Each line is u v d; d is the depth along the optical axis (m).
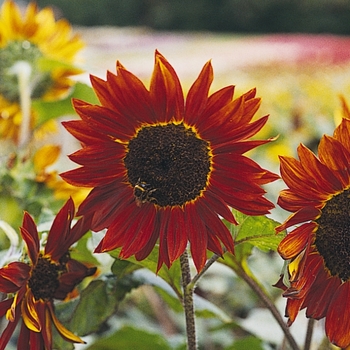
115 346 1.03
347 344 0.70
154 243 0.71
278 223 0.73
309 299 0.70
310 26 13.43
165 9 13.86
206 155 0.70
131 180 0.71
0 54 1.16
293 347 0.85
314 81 3.26
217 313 1.00
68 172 0.70
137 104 0.70
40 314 0.74
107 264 0.86
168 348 1.03
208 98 0.69
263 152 1.75
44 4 14.20
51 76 1.15
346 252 0.69
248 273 0.87
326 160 0.67
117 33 12.16
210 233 0.70
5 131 1.18
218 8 13.82
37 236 0.73
